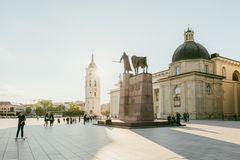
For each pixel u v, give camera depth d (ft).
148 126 85.76
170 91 189.06
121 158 30.91
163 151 35.78
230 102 198.29
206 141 47.09
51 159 31.04
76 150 37.81
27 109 604.90
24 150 38.40
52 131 77.82
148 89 91.50
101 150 37.29
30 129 88.63
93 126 104.99
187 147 39.52
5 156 33.35
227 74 204.03
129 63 103.09
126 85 101.14
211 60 198.39
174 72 201.77
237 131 68.33
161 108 198.49
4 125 122.11
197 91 170.30
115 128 86.74
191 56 192.03
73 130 81.51
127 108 100.17
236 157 30.89
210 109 177.47
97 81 435.53
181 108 178.50
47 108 542.16
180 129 77.25
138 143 44.93
